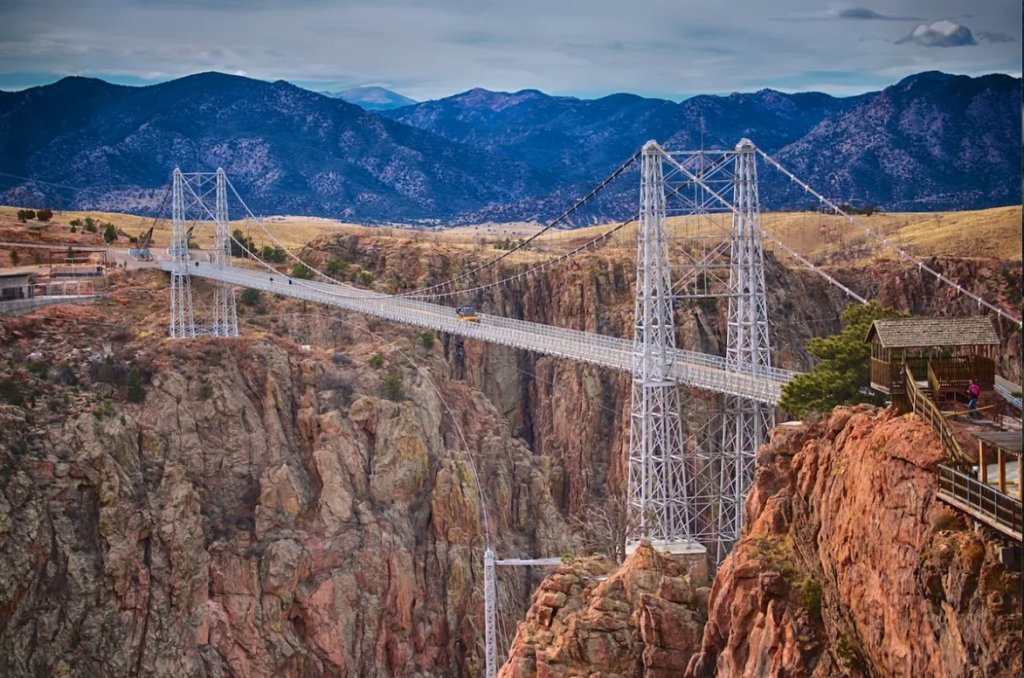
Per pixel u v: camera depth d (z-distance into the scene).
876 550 75.12
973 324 83.88
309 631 195.12
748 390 172.25
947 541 67.25
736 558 93.44
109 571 188.38
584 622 105.94
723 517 192.62
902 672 71.12
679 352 197.12
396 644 197.88
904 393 82.75
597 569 117.75
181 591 191.38
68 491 192.62
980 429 75.31
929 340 83.06
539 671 104.81
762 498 98.50
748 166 184.38
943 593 67.19
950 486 69.00
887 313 133.50
